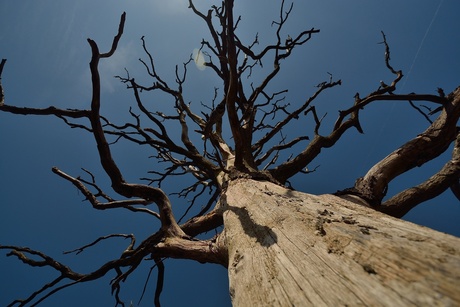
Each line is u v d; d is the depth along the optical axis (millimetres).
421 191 3693
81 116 3281
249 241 1861
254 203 2426
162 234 3490
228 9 2666
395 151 3914
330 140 4883
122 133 4391
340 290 953
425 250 932
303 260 1259
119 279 3846
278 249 1495
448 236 1005
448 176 3787
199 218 4266
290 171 4527
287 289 1152
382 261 970
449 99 4199
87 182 4398
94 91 3094
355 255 1090
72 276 3574
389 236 1139
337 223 1466
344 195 3322
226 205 2885
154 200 3859
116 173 3592
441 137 3938
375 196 3318
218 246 2525
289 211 1892
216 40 5293
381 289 848
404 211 3600
